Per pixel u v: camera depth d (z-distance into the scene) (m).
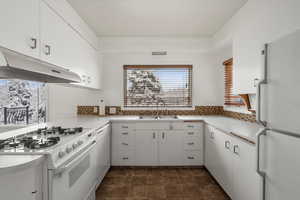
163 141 3.00
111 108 3.51
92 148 1.96
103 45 3.30
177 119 2.97
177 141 3.00
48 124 2.29
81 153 1.59
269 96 1.20
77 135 1.65
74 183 1.49
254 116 2.46
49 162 1.15
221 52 3.41
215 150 2.45
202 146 3.00
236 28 2.33
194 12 2.39
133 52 3.42
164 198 2.11
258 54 1.81
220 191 2.27
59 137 1.46
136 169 2.98
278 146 1.11
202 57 3.54
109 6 2.22
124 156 3.01
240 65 2.20
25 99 2.61
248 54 2.01
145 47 3.31
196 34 3.21
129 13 2.41
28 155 1.12
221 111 3.52
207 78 3.55
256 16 1.85
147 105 3.54
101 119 2.88
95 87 3.15
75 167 1.51
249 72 1.98
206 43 3.30
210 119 2.88
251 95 2.38
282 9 1.48
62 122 2.50
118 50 3.30
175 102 3.55
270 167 1.19
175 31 3.07
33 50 1.44
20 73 1.44
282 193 1.08
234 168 1.87
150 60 3.53
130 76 3.57
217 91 3.54
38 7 1.50
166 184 2.45
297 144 0.96
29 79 1.75
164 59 3.54
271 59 1.18
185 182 2.51
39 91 2.95
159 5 2.22
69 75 1.76
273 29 1.59
